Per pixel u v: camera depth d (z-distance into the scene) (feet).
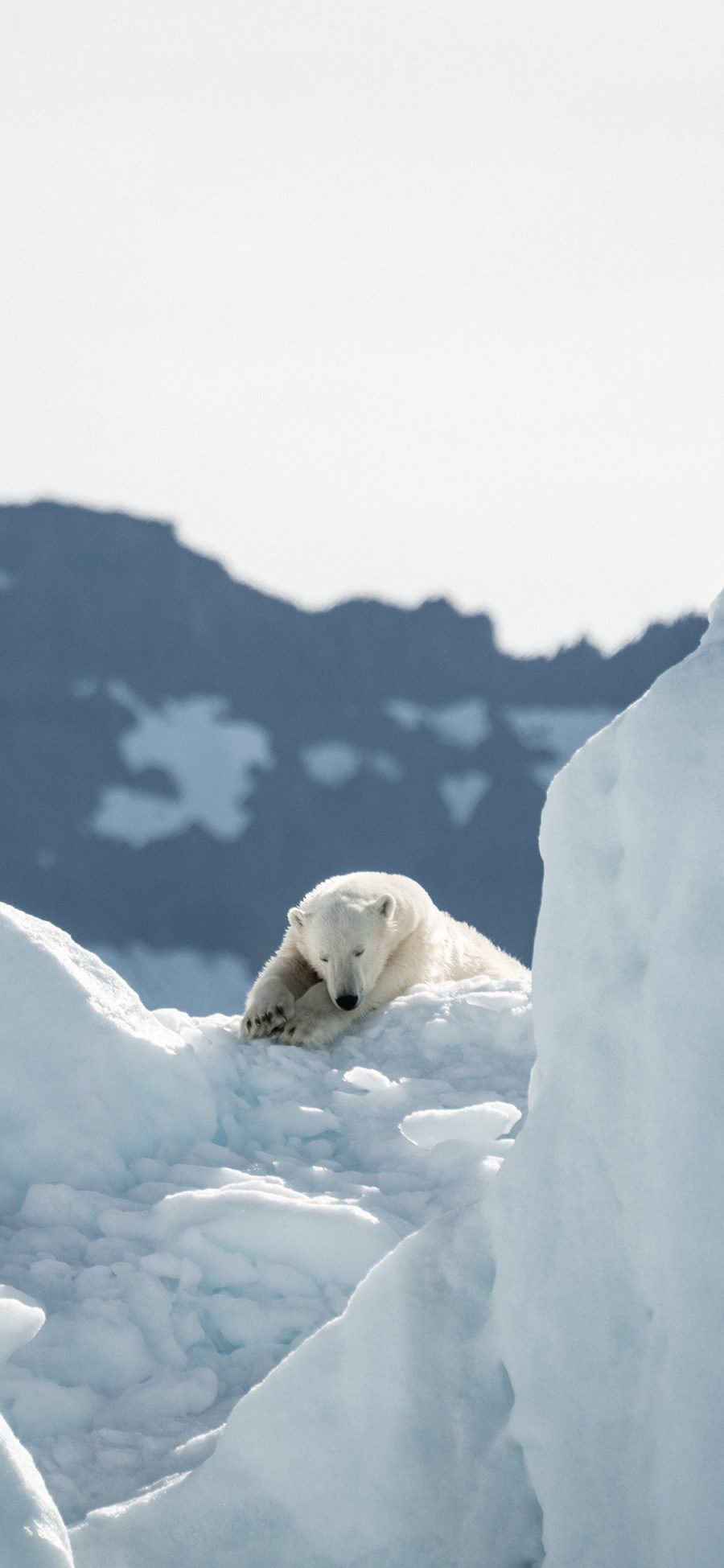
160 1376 29.55
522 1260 19.57
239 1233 33.14
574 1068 19.60
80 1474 26.05
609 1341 18.53
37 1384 28.25
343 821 414.00
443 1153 39.29
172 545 450.71
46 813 384.06
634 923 19.04
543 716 447.42
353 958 57.06
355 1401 21.61
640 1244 18.28
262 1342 31.19
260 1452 22.21
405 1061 48.39
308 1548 21.33
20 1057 38.68
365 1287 22.25
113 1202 35.53
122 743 405.59
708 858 18.01
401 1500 20.62
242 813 405.59
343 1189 37.99
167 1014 48.70
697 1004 17.71
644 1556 17.38
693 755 18.52
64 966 41.16
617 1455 18.04
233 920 382.83
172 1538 22.18
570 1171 19.39
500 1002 50.60
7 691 410.52
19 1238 33.78
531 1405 19.21
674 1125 17.61
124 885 380.58
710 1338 16.83
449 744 437.99
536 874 409.08
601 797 19.81
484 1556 19.85
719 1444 16.43
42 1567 18.53
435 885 409.08
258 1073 46.75
